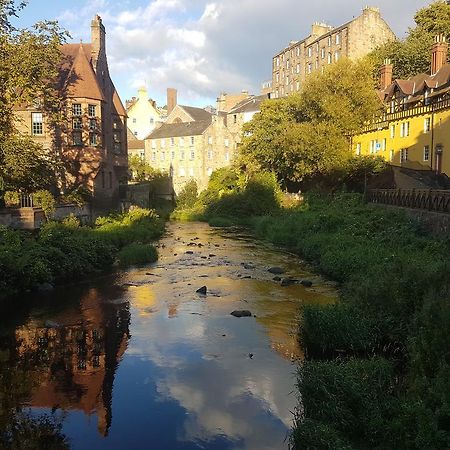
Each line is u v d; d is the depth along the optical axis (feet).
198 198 235.81
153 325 53.57
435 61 141.38
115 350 46.44
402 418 27.14
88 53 137.08
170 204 243.60
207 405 35.42
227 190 209.26
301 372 35.60
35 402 36.58
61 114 115.24
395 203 104.27
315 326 45.01
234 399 36.17
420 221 84.64
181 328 52.47
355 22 223.30
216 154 269.64
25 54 91.15
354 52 223.92
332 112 149.07
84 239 85.76
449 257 55.67
